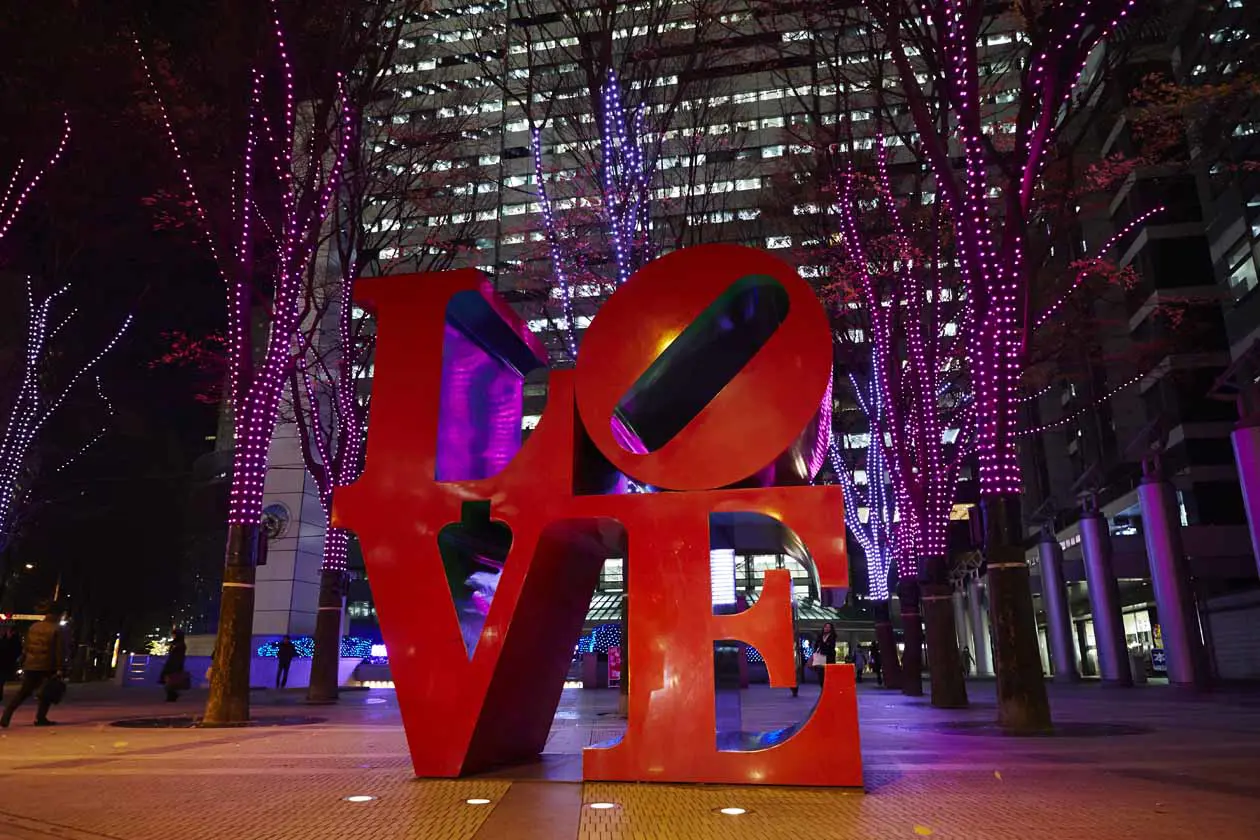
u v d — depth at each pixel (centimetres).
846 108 1612
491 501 662
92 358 3195
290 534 3216
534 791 580
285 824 480
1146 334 3950
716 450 634
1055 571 2769
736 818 488
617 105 1448
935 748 850
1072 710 1411
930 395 1532
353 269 1920
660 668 617
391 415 700
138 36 1586
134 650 4047
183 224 1980
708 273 662
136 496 3647
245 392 1283
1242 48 2672
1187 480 3747
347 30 1492
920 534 1550
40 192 2106
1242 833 452
